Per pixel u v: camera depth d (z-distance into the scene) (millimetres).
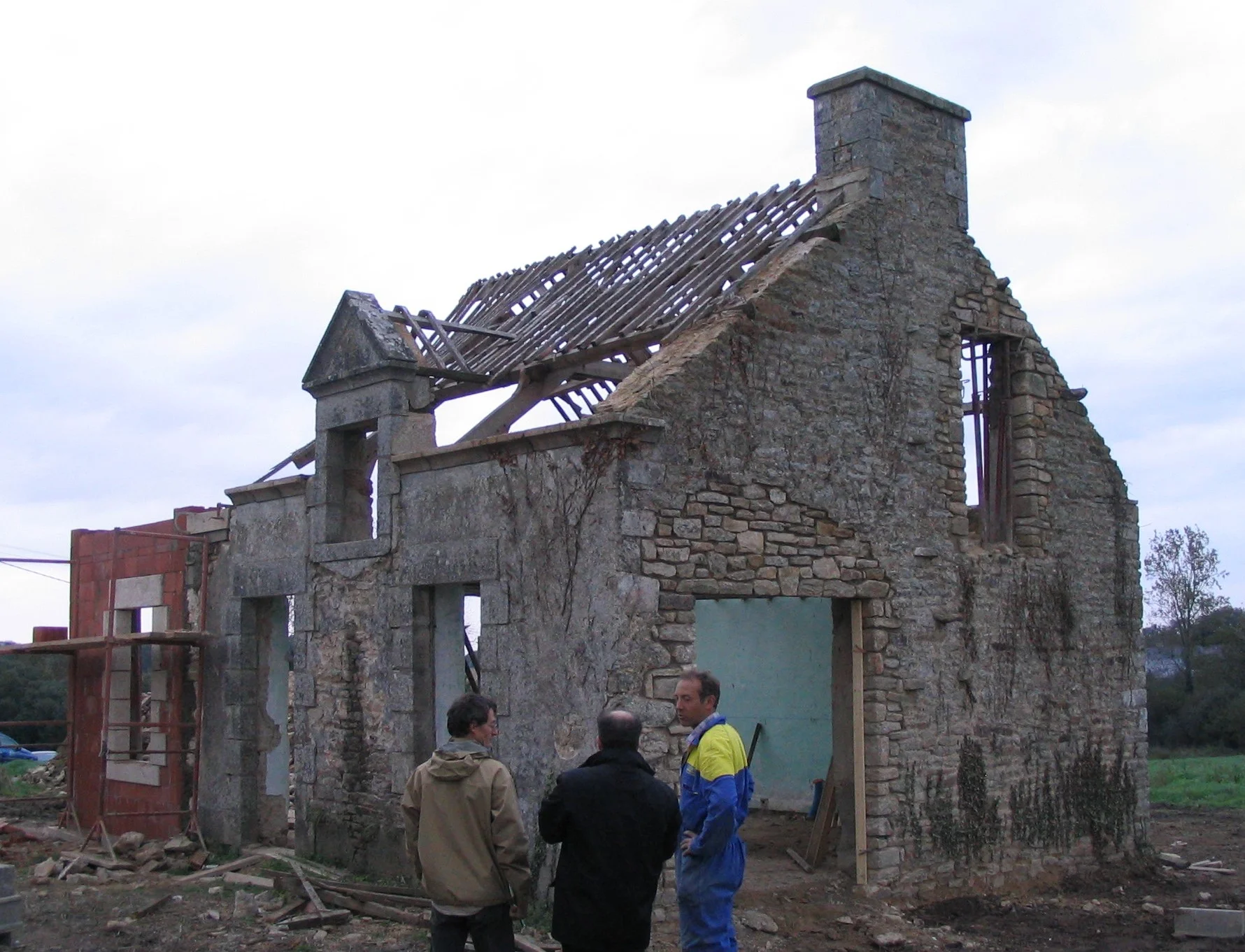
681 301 10992
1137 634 13375
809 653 14867
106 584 14883
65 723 14844
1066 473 12820
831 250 10703
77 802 14695
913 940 9359
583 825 5672
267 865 11609
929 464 11312
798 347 10297
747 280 10469
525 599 9609
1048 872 11938
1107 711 12867
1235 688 34406
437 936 5980
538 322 12633
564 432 9234
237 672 12766
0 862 12422
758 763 15289
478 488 10164
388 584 11031
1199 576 37094
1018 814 11672
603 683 8875
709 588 9359
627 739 5875
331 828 11398
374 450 12367
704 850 6320
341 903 9734
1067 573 12609
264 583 12516
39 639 15609
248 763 12680
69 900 10289
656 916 8797
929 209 11703
